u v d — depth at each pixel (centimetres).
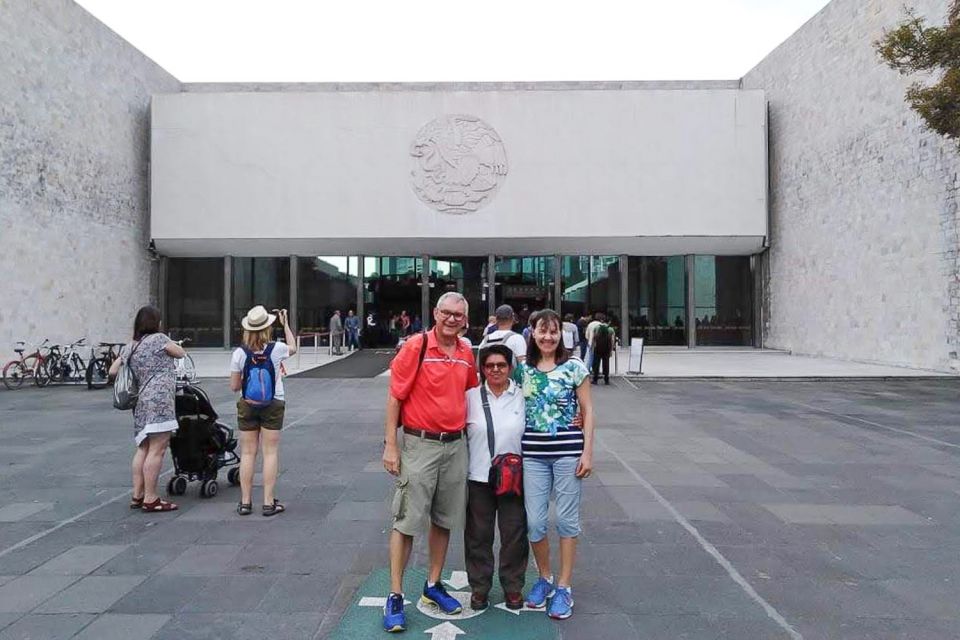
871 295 2153
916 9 1902
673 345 2978
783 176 2753
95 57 2423
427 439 399
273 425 599
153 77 2872
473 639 365
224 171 2795
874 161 2128
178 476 660
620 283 2964
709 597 418
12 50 1959
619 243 2859
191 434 647
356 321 2855
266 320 595
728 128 2806
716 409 1242
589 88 3038
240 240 2806
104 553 495
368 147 2809
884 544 515
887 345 2075
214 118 2795
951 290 1797
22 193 2006
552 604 394
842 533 541
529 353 420
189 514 595
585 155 2811
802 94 2589
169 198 2783
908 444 911
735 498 645
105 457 833
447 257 2969
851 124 2252
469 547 408
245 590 428
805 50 2558
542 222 2800
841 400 1367
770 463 796
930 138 1867
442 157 2800
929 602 410
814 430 1019
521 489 395
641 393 1489
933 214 1862
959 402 1334
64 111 2225
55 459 821
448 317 400
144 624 380
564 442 401
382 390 1539
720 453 852
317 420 1119
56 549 504
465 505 413
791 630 374
